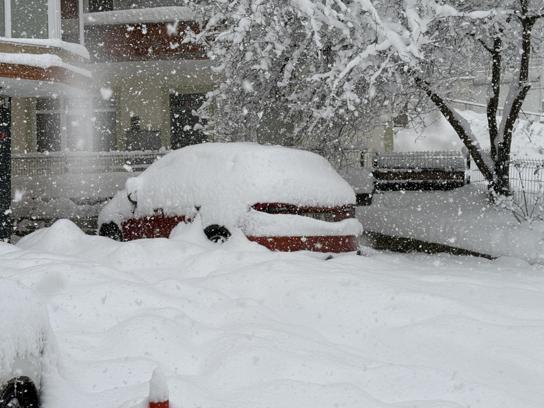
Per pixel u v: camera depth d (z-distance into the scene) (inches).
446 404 162.9
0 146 624.7
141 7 985.5
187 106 1023.0
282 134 629.9
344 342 225.6
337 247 343.9
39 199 807.7
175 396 163.3
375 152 898.7
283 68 571.8
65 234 359.3
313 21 488.7
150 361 189.2
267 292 269.3
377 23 469.1
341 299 251.6
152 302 241.3
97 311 232.7
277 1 526.6
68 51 750.5
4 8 706.2
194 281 282.5
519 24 607.8
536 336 214.8
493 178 638.5
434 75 585.0
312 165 356.8
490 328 221.1
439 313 239.3
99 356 196.7
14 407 141.3
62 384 163.5
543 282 323.3
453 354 206.8
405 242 604.7
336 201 350.0
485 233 514.3
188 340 210.2
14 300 150.7
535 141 1085.1
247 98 605.3
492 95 645.9
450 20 524.7
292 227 331.0
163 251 321.7
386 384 180.5
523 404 169.3
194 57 884.0
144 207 377.7
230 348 199.0
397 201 774.5
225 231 335.3
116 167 880.9
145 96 1017.5
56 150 1029.2
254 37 559.2
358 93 549.6
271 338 211.5
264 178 334.0
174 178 365.1
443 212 646.5
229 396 171.8
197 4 644.1
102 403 160.9
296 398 168.1
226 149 354.0
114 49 890.7
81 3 845.2
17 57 660.7
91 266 278.2
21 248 357.4
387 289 257.0
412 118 626.5
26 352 147.6
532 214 521.0
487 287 283.1
